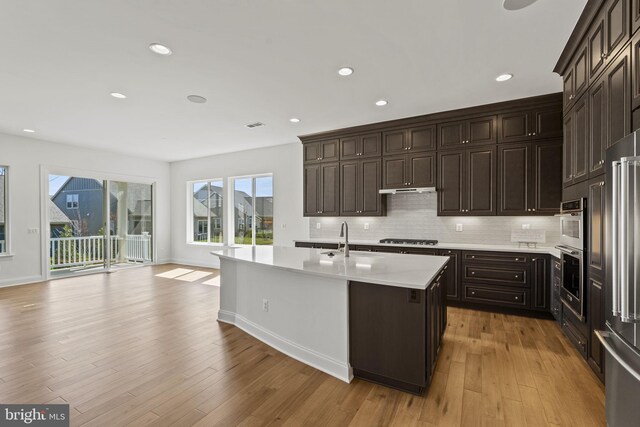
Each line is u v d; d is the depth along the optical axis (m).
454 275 4.17
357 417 1.92
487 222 4.46
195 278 6.06
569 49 2.70
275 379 2.36
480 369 2.49
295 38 2.54
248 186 6.89
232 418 1.92
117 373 2.45
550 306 3.63
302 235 6.07
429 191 4.49
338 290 2.40
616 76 2.01
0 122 4.70
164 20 2.29
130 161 7.21
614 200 1.57
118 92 3.59
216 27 2.38
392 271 2.39
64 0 2.05
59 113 4.30
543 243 4.14
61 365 2.57
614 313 1.58
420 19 2.30
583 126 2.54
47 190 5.84
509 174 4.04
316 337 2.55
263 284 3.08
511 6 2.15
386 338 2.20
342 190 5.27
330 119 4.68
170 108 4.14
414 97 3.81
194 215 7.83
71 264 6.39
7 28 2.35
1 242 5.38
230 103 3.98
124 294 4.86
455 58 2.86
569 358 2.68
